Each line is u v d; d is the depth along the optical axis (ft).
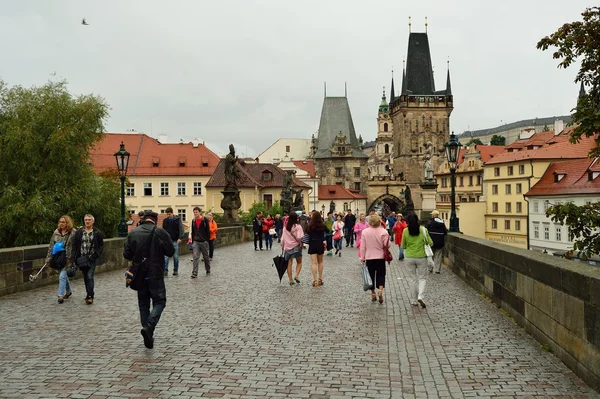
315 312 42.55
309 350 31.09
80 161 152.87
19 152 145.18
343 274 68.95
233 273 69.56
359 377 26.37
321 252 57.98
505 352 30.58
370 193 451.94
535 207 260.62
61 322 38.42
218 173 298.97
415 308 44.34
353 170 480.23
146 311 33.04
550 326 30.53
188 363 28.35
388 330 36.19
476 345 32.19
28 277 54.24
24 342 32.65
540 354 30.07
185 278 64.69
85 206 145.89
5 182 148.46
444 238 72.90
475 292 53.21
